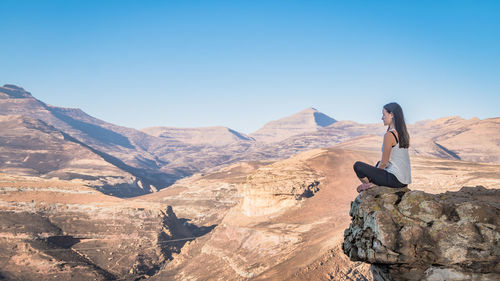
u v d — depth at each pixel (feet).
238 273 283.18
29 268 411.95
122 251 492.13
